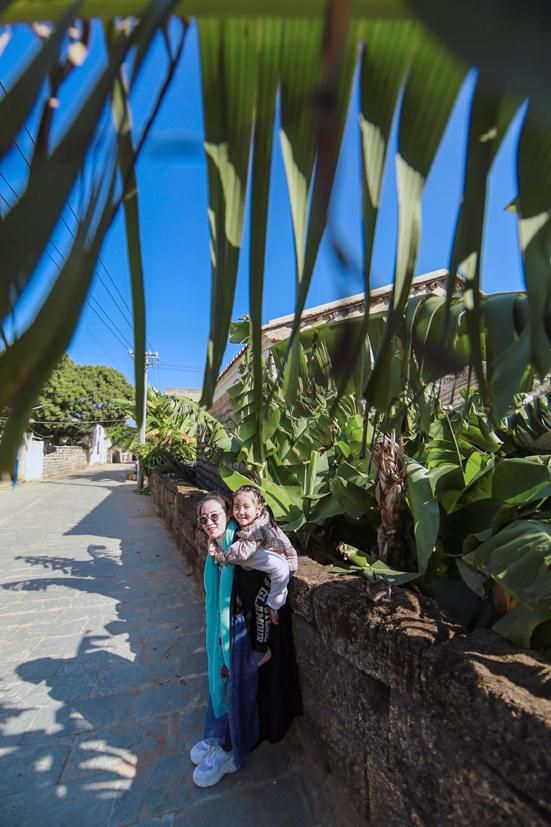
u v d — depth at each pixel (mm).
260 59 558
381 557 2229
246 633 2115
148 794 2023
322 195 487
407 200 618
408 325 1129
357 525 2934
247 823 1856
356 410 3049
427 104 578
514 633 1393
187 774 2139
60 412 27766
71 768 2197
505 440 3061
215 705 2166
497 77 446
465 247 604
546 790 914
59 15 466
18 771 2180
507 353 847
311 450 3506
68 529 9094
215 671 2184
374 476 2850
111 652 3451
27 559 6520
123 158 490
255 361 672
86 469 34938
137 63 385
